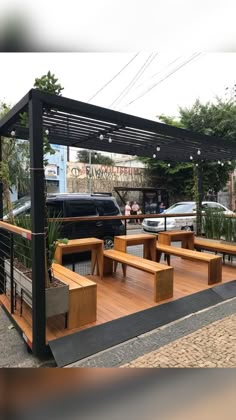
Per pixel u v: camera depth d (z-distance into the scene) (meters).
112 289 4.12
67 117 3.50
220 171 13.23
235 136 11.32
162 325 3.11
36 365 2.47
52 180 14.54
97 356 2.50
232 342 2.71
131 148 5.62
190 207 9.93
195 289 4.11
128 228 12.41
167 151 5.95
